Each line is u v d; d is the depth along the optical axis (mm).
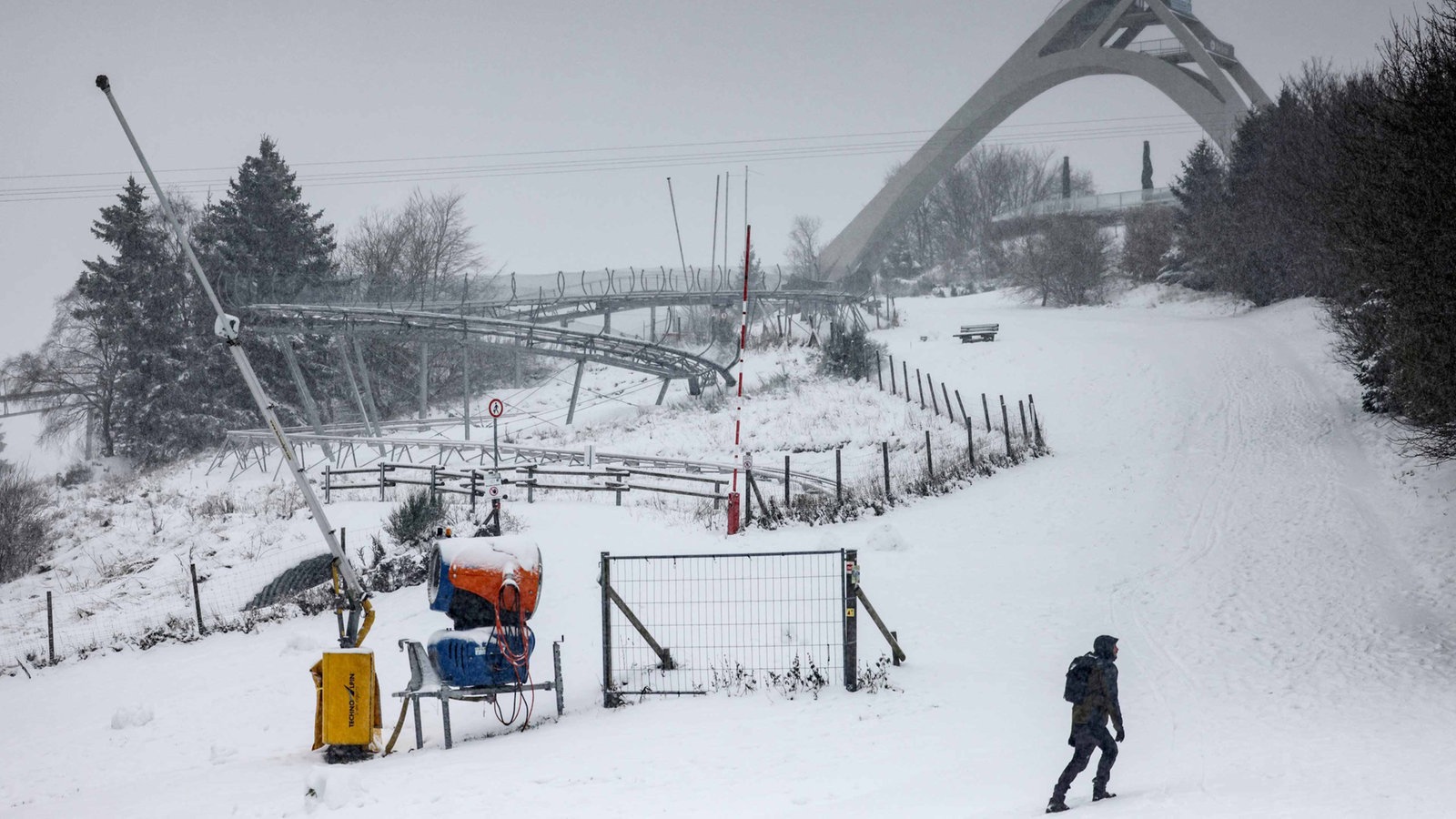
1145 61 103938
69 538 33688
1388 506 22453
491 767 10695
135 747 14414
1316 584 17234
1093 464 30438
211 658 19281
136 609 24578
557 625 17406
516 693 13688
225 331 13023
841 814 8250
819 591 18062
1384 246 17078
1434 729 10219
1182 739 10445
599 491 31859
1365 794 7586
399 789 9992
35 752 14656
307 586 22875
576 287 61219
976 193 139125
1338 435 30984
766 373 52188
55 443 70188
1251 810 7242
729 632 15836
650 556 13383
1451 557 18062
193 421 58031
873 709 11984
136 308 60219
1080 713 8234
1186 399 39375
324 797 9539
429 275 76812
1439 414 17781
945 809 8312
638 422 46719
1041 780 9234
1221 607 16344
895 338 60000
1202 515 23156
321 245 64125
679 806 8789
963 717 11516
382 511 27750
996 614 16562
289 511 30531
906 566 20016
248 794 10523
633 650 15406
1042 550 20984
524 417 53312
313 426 48188
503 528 24453
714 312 66000
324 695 12266
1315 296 52938
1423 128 16062
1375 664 13094
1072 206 118938
